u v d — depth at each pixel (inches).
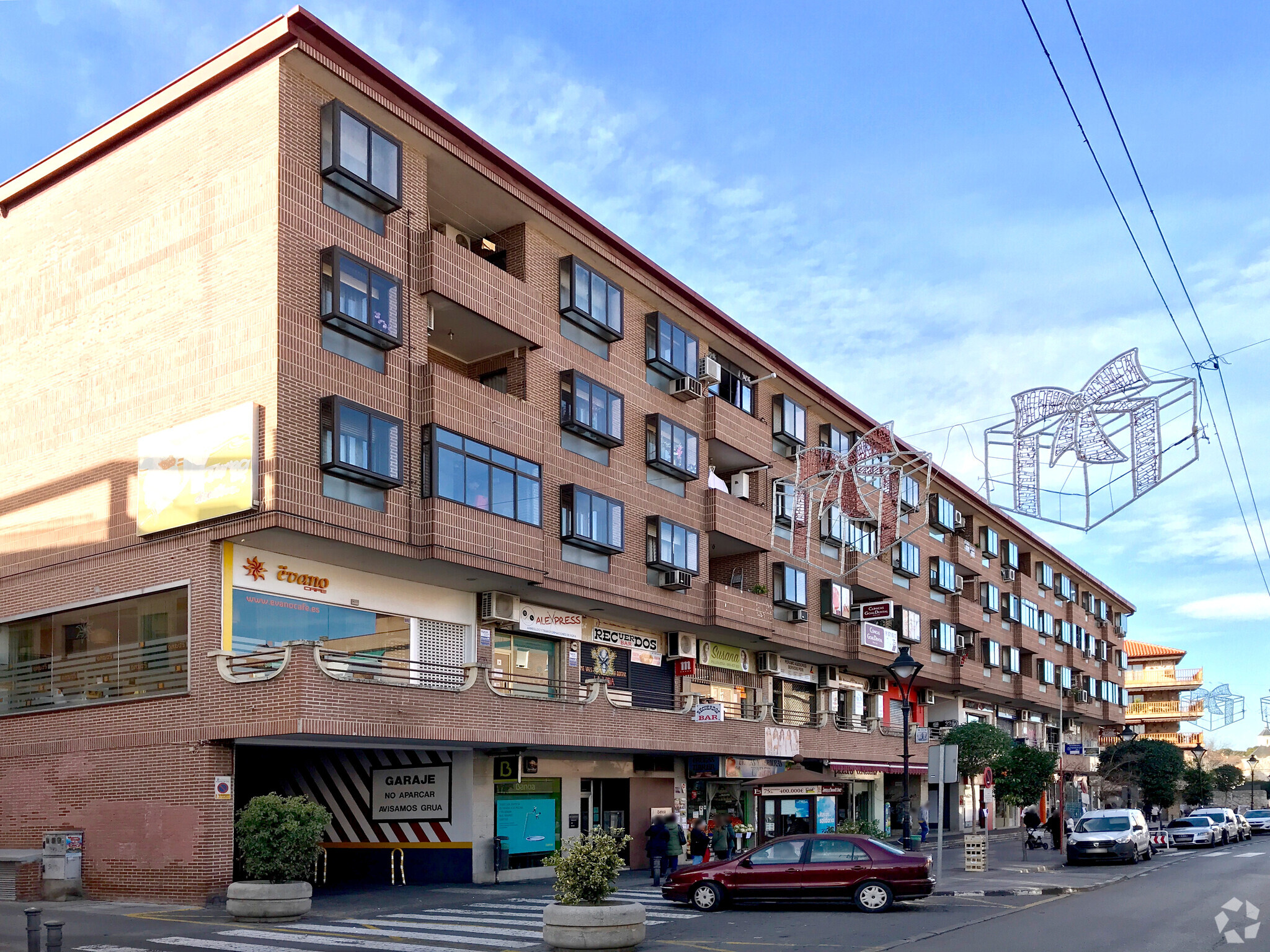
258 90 876.6
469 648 1047.0
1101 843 1278.3
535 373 1077.8
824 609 1569.9
